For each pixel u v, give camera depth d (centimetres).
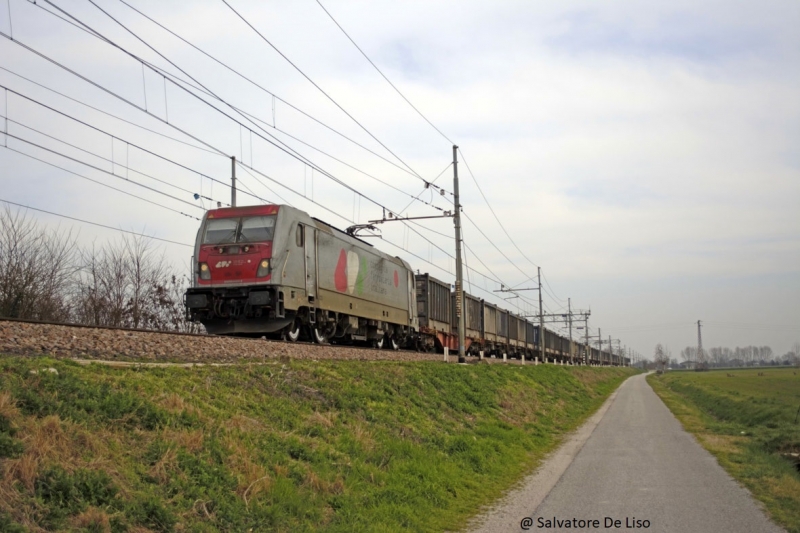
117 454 777
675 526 977
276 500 859
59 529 603
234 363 1401
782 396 4466
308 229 2217
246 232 2042
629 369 17500
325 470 1024
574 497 1189
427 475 1199
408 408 1692
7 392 757
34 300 2817
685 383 7106
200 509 755
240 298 2008
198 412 986
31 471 649
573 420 2758
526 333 6888
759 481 1345
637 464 1566
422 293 3812
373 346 2981
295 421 1199
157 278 3462
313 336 2300
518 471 1489
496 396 2452
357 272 2645
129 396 909
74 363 998
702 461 1612
